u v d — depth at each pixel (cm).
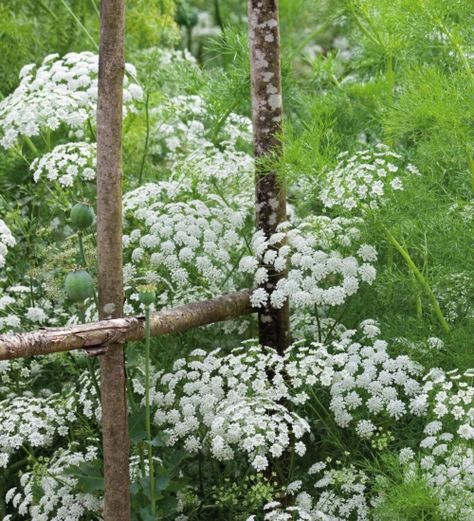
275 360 344
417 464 314
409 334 365
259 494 330
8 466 409
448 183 414
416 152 405
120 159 309
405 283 381
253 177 422
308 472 362
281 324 372
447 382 338
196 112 453
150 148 495
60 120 432
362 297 396
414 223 367
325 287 410
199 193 413
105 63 303
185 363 358
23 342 291
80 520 368
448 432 339
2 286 434
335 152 366
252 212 435
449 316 376
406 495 301
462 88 351
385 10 392
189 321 347
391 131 379
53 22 550
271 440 320
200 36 725
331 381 351
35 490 354
